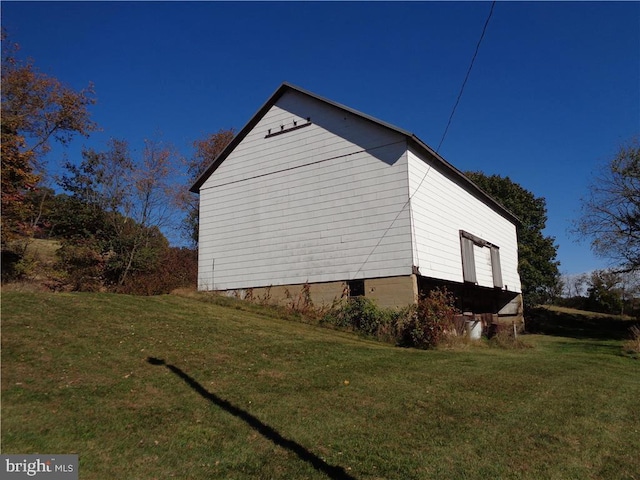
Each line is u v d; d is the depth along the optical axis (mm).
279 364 9391
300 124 18812
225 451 5289
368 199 16703
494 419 6785
